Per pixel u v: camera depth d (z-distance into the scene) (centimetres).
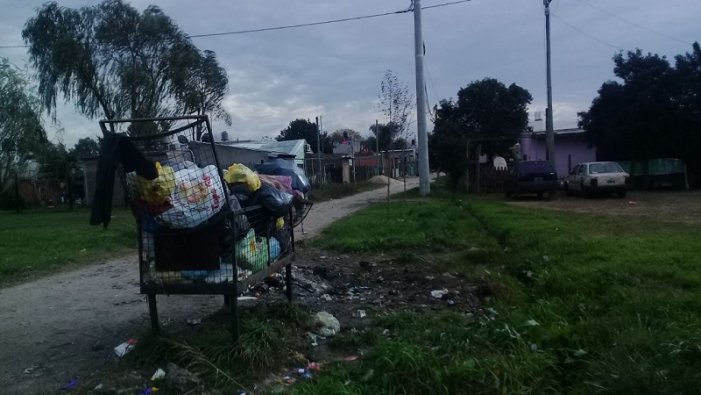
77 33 2938
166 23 2986
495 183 3027
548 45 2922
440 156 3075
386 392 413
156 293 516
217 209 500
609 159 3172
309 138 8075
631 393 373
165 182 483
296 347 536
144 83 2911
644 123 2861
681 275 680
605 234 1159
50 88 2988
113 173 472
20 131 2905
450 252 1124
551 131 2939
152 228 510
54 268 1079
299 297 748
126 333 611
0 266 1034
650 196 2505
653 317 513
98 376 478
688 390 361
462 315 627
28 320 688
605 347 455
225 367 473
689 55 2812
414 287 819
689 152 2867
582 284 679
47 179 3422
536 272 800
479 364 432
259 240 582
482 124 3566
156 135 483
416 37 2762
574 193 2734
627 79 2925
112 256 1222
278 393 420
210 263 504
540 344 482
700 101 2731
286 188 672
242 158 3034
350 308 696
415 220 1598
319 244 1232
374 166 6506
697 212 1712
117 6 2911
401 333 551
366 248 1157
